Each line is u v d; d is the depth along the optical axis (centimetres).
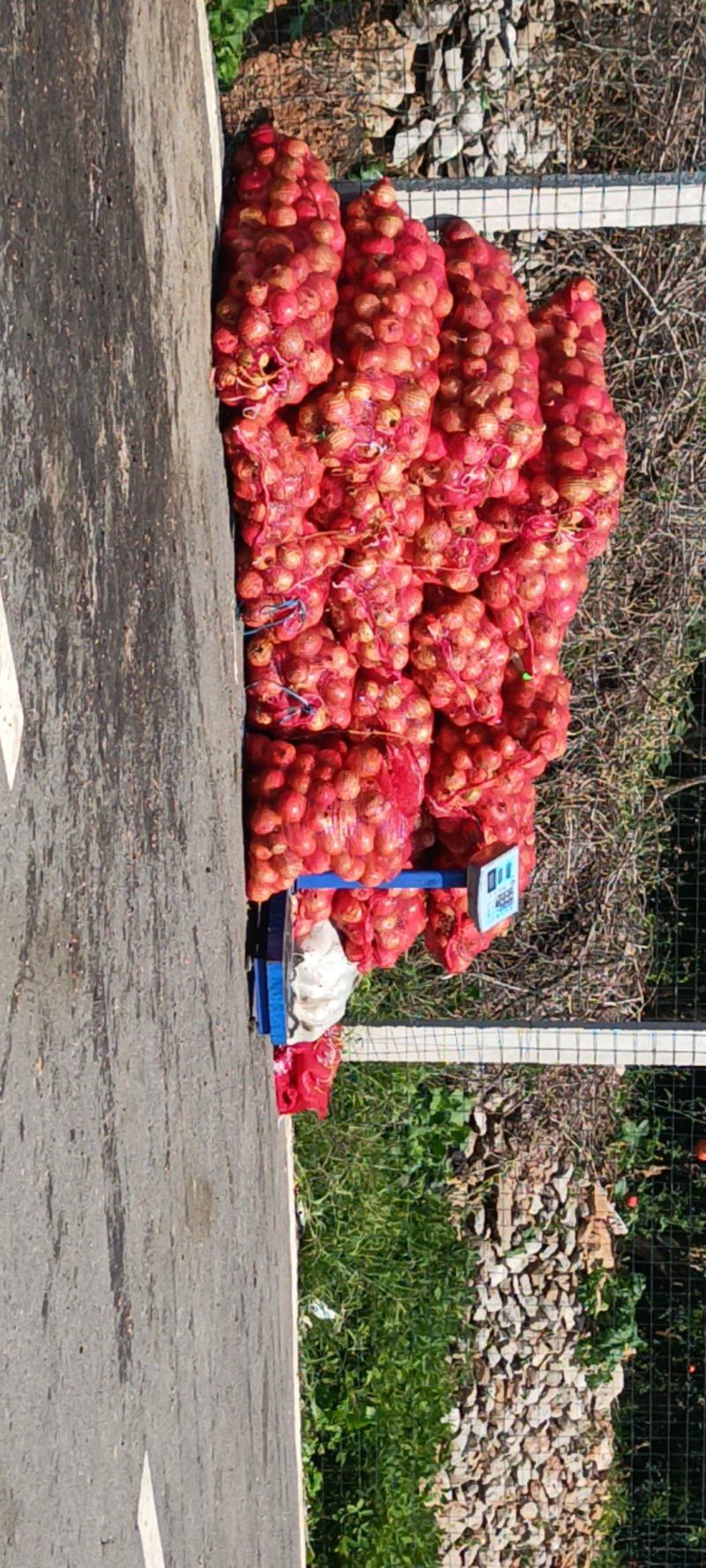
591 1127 765
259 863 461
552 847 720
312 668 465
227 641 434
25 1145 224
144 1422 302
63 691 254
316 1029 519
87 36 283
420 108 646
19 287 235
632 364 662
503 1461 781
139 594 319
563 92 641
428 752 502
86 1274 257
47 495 247
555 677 511
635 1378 792
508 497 475
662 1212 785
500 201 532
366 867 465
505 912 480
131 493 312
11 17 234
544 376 492
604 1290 775
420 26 636
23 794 229
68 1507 241
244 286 414
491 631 491
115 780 293
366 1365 722
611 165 647
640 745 712
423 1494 753
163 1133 330
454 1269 759
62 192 262
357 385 424
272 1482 529
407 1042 662
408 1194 750
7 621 223
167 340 353
